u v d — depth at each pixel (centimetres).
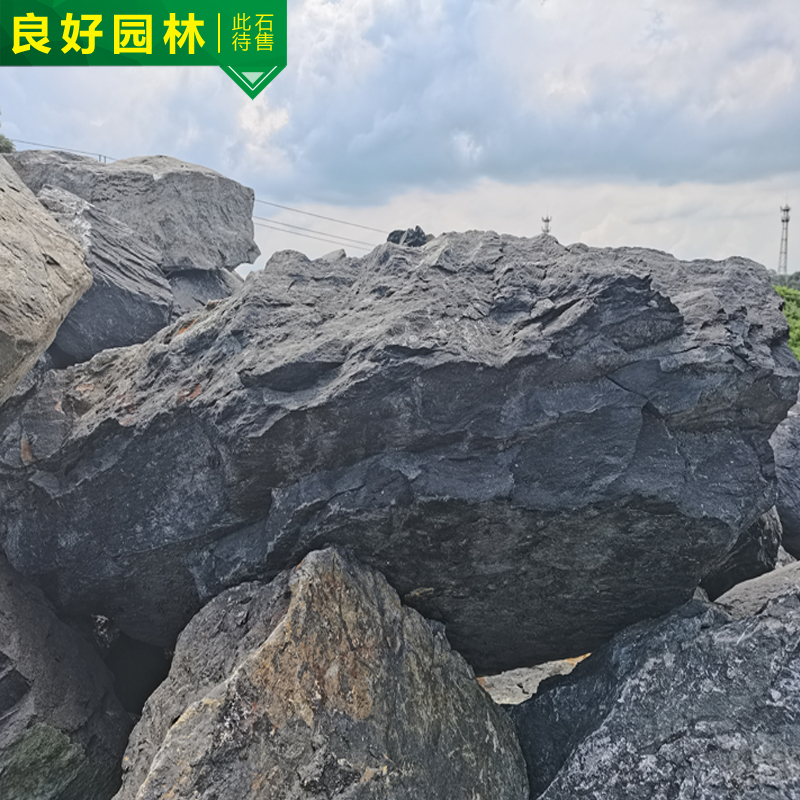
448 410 578
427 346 570
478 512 579
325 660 548
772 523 800
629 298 578
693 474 591
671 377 584
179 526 654
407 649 606
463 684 645
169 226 1349
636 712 584
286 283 704
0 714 639
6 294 551
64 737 655
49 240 654
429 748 576
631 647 634
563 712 655
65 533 695
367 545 609
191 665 582
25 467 693
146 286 1076
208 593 646
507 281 639
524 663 733
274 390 596
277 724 510
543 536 596
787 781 505
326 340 607
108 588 707
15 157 1334
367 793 522
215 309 746
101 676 741
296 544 611
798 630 551
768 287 667
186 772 482
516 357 571
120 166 1375
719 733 545
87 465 680
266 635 555
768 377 595
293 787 499
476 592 643
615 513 577
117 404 683
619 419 577
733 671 566
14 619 677
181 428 642
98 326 998
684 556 603
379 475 586
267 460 599
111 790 705
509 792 613
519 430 576
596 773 570
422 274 658
